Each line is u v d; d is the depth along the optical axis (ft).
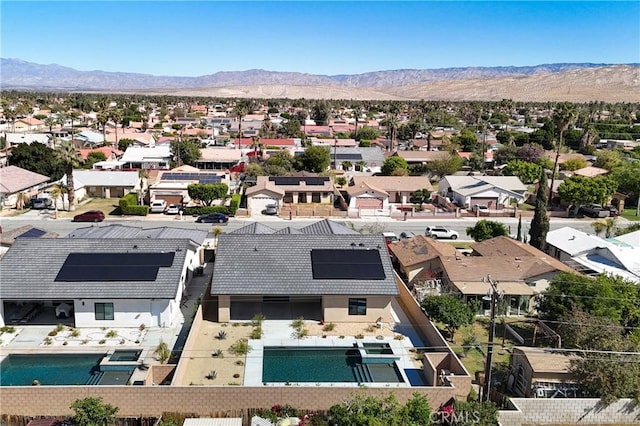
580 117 529.45
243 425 91.91
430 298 123.75
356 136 507.30
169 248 135.85
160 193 256.11
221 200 265.75
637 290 127.03
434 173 338.34
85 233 158.51
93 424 83.41
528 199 289.74
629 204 280.10
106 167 325.21
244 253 134.82
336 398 94.22
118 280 124.77
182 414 92.43
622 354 99.30
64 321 126.41
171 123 601.62
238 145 421.18
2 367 106.93
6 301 124.06
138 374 103.91
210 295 138.72
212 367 106.83
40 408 91.91
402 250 165.78
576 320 110.01
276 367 108.88
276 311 134.31
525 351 103.91
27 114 618.85
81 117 607.78
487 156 391.24
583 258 165.07
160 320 124.36
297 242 139.13
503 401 95.40
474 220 246.88
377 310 129.49
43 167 285.23
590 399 94.53
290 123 514.27
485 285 136.87
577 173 314.14
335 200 281.74
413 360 112.47
